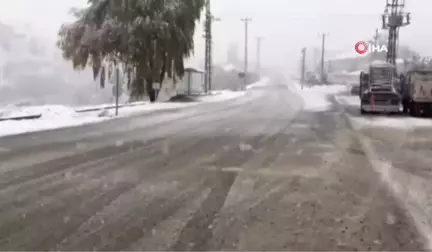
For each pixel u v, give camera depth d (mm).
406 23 36688
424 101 22297
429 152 11039
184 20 34062
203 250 4559
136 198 6527
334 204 6281
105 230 5145
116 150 10977
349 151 11070
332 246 4691
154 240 4832
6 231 5102
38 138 13273
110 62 33281
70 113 21391
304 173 8375
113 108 27641
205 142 12469
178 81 39938
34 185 7266
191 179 7793
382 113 24688
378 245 4730
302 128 16375
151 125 17359
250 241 4816
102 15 32094
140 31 31438
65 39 32156
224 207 6090
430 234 5078
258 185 7383
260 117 21266
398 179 7949
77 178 7801
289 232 5105
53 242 4770
